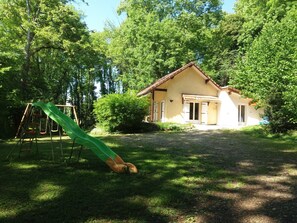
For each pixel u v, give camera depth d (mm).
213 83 26656
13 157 8570
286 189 5621
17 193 5098
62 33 23891
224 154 9570
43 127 17844
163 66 33938
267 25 20547
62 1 25531
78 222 3930
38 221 3938
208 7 36562
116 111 18656
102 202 4695
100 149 7312
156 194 5129
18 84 22172
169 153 9672
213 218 4176
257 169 7305
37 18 24625
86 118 37594
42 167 7176
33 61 27922
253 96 19188
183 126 20766
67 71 33719
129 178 6211
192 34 33906
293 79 13906
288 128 15805
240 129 19484
